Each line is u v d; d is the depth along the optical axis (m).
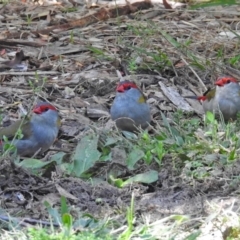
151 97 13.58
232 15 17.00
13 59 14.71
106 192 9.61
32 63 14.67
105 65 14.66
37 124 10.95
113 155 10.43
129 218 8.30
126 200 9.46
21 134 10.59
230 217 8.73
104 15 16.77
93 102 13.34
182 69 14.52
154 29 15.89
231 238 8.20
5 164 9.78
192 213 9.08
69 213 8.79
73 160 10.27
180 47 14.88
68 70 14.45
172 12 17.14
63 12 17.27
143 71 14.50
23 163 10.19
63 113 12.85
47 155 11.16
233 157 10.32
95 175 10.27
